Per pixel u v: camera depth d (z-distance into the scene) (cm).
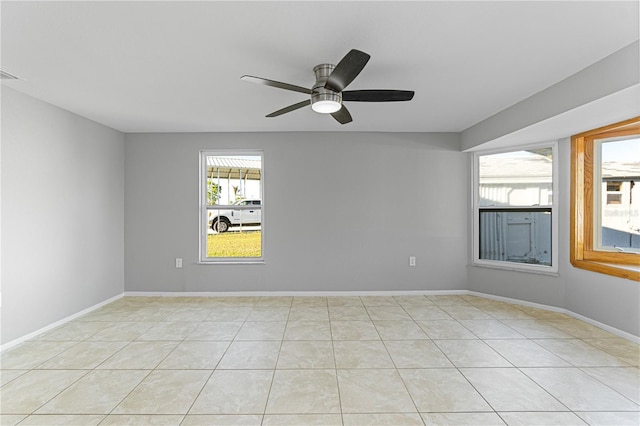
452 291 458
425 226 456
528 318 357
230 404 204
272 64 242
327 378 235
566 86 269
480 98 319
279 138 455
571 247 359
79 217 373
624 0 169
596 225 343
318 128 438
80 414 195
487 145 411
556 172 381
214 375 240
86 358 268
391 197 456
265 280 455
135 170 454
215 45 215
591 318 337
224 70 254
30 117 311
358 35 203
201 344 294
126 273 456
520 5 174
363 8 176
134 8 174
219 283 456
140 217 455
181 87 289
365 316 368
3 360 264
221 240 468
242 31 198
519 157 418
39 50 221
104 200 415
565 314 369
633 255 314
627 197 321
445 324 341
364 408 200
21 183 302
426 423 187
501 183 432
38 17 182
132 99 320
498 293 427
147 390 220
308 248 456
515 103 334
